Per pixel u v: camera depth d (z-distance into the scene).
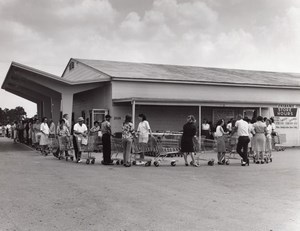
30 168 14.38
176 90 25.80
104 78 24.03
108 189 9.98
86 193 9.40
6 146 28.56
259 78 30.72
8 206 7.95
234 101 24.69
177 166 15.68
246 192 9.75
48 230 6.32
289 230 6.40
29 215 7.25
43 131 20.73
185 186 10.59
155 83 25.16
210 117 27.28
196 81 26.06
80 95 29.80
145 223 6.78
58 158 18.30
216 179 11.96
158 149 15.62
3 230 6.29
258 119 16.92
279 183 11.21
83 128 16.66
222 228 6.50
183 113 26.56
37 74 23.02
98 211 7.61
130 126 15.36
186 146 15.59
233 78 29.03
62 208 7.83
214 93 27.03
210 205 8.23
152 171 13.84
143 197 9.00
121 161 16.36
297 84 29.58
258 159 16.88
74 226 6.57
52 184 10.68
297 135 29.84
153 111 25.56
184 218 7.13
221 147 16.31
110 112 24.09
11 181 11.13
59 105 30.92
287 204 8.36
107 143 15.91
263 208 7.98
